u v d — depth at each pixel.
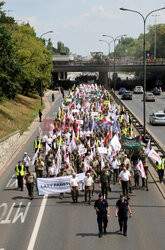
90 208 19.56
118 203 16.00
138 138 27.83
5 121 45.88
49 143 32.34
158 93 95.94
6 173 27.53
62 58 129.38
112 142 27.72
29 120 54.28
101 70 119.12
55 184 21.19
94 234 16.19
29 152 34.53
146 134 39.97
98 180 24.72
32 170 27.62
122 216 15.92
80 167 23.81
